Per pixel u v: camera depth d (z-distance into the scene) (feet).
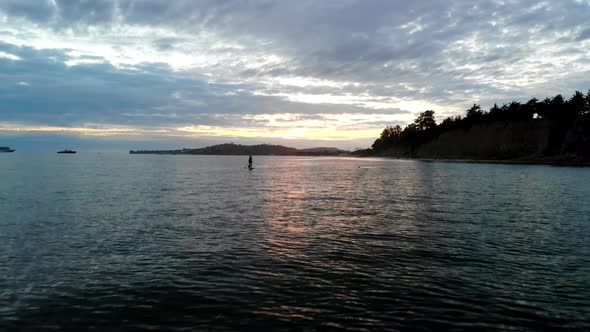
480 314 30.68
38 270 40.50
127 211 79.46
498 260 45.09
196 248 49.42
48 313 30.19
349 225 65.51
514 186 142.82
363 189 132.67
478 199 102.89
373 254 47.16
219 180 174.50
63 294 34.04
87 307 31.35
